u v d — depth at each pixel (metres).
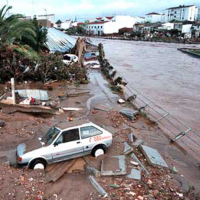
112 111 15.66
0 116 13.20
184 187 8.05
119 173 8.09
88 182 7.72
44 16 57.34
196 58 49.97
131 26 135.25
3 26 24.97
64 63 26.75
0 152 9.81
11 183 7.24
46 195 6.91
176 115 16.03
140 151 10.41
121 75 29.73
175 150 11.32
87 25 142.00
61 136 8.80
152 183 7.82
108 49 63.28
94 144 9.37
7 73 21.73
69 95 18.97
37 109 14.36
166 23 118.62
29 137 11.24
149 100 19.33
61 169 8.54
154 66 38.44
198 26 109.12
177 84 25.78
